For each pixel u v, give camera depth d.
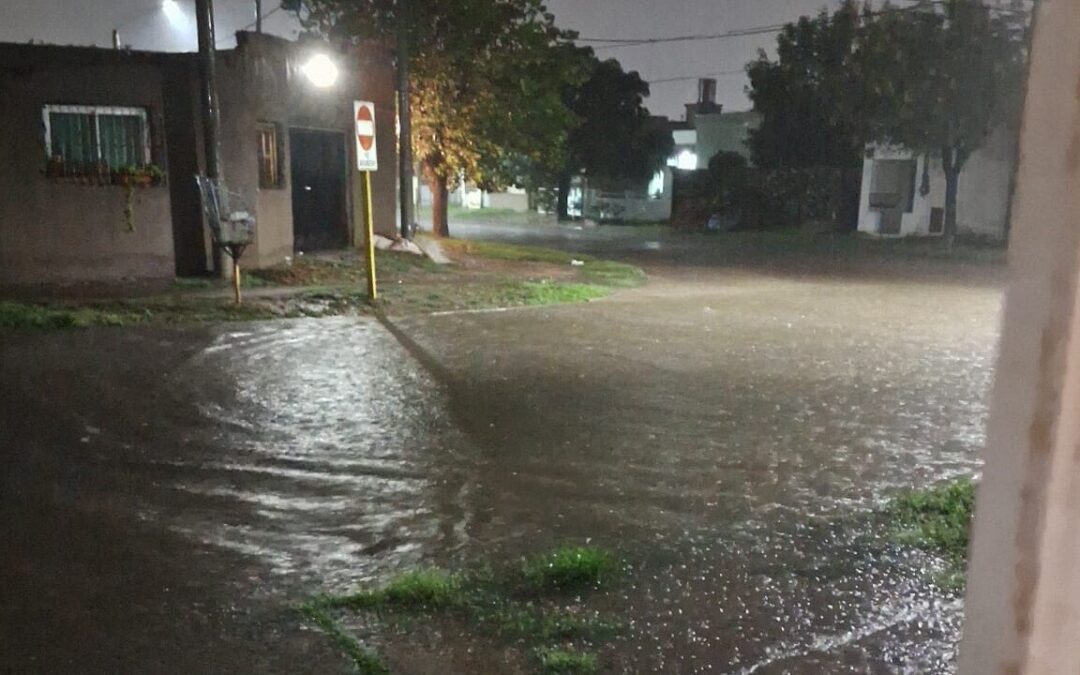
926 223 34.50
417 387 8.92
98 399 8.23
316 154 18.05
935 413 8.36
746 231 38.91
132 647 4.07
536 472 6.52
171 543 5.24
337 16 23.52
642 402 8.56
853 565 4.96
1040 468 1.20
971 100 27.36
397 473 6.46
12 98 13.23
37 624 4.28
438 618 4.36
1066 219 1.17
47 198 13.65
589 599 4.56
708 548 5.20
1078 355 1.17
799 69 37.56
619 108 46.03
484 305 14.30
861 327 13.39
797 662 3.96
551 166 28.34
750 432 7.62
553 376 9.55
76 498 5.92
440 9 23.00
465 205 59.97
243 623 4.30
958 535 5.29
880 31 28.58
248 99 15.16
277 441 7.14
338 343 11.00
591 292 16.34
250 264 15.42
